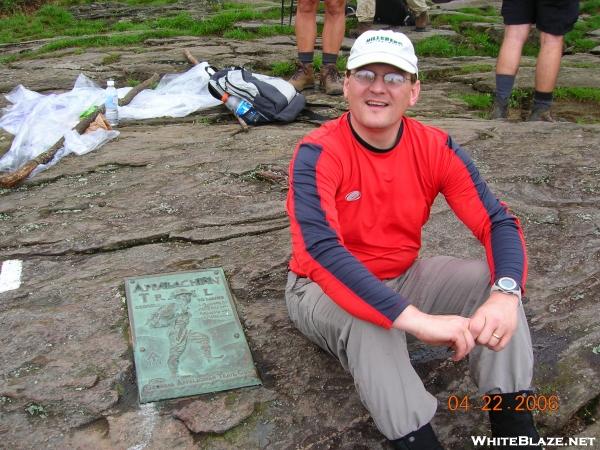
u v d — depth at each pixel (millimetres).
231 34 9492
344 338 2143
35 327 2846
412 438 2037
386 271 2430
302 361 2676
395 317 2018
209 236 3582
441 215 3748
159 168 4500
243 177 4324
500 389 2113
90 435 2340
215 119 5730
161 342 2736
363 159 2256
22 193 4219
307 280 2451
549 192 4070
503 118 5781
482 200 2330
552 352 2744
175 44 9000
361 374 2072
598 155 4617
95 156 4766
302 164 2238
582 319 2926
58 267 3324
